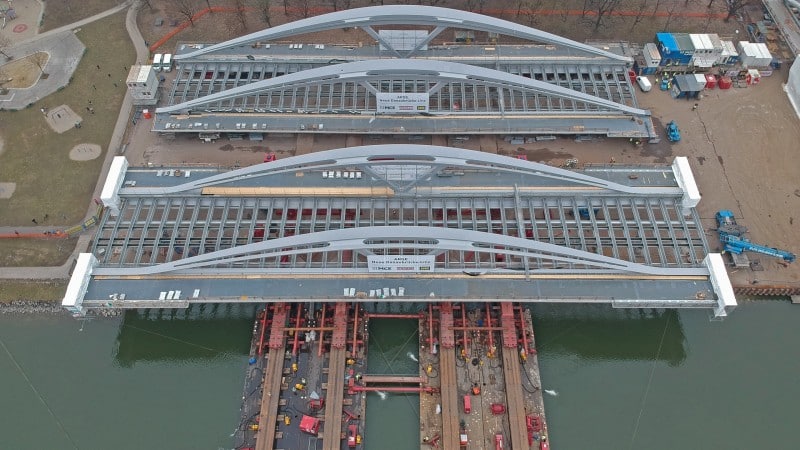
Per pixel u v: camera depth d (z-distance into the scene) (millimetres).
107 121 110375
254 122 106438
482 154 88312
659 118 111812
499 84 102375
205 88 113312
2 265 92562
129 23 125188
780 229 97312
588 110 108375
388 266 84125
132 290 84000
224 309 89688
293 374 82938
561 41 108625
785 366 86312
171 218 95688
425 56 114812
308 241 81875
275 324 85188
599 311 90188
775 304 91375
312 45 117125
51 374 85188
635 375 86125
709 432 80562
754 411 82438
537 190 94938
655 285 85375
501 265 86750
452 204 94438
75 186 101812
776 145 107688
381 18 100250
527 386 82188
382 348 87062
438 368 83625
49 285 91062
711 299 84188
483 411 79875
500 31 104875
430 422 79312
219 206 94500
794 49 120125
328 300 83375
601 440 79750
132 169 97875
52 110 111750
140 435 80188
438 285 84750
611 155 106562
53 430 80312
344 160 87062
